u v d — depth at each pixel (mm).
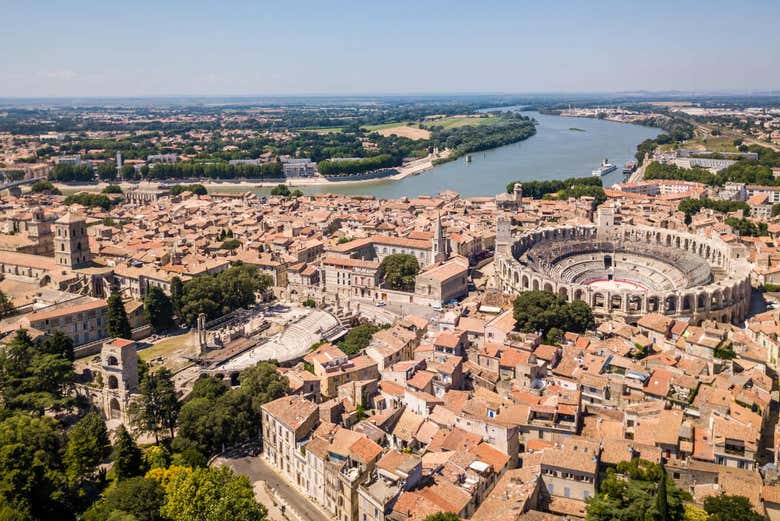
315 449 189875
